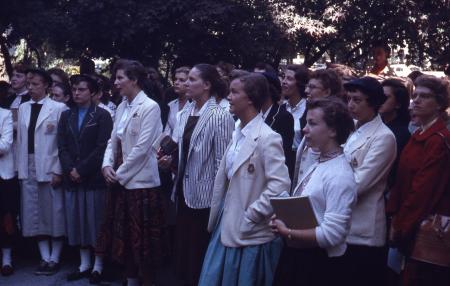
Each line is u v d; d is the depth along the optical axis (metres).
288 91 6.22
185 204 5.50
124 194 5.91
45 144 6.80
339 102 3.75
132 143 5.86
